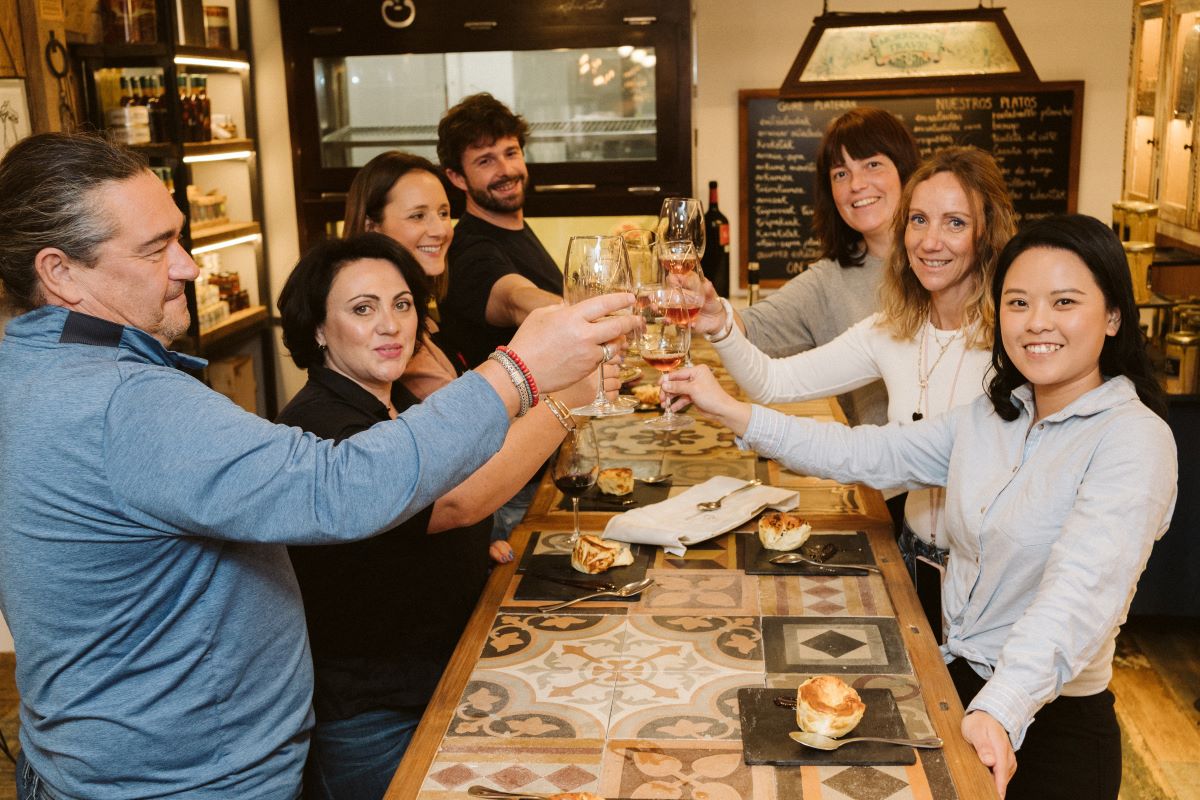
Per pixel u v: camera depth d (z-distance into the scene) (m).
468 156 2.94
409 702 1.74
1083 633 1.41
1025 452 1.67
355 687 1.72
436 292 2.71
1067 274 1.52
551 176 4.52
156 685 1.28
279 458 1.17
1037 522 1.59
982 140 5.30
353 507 1.17
